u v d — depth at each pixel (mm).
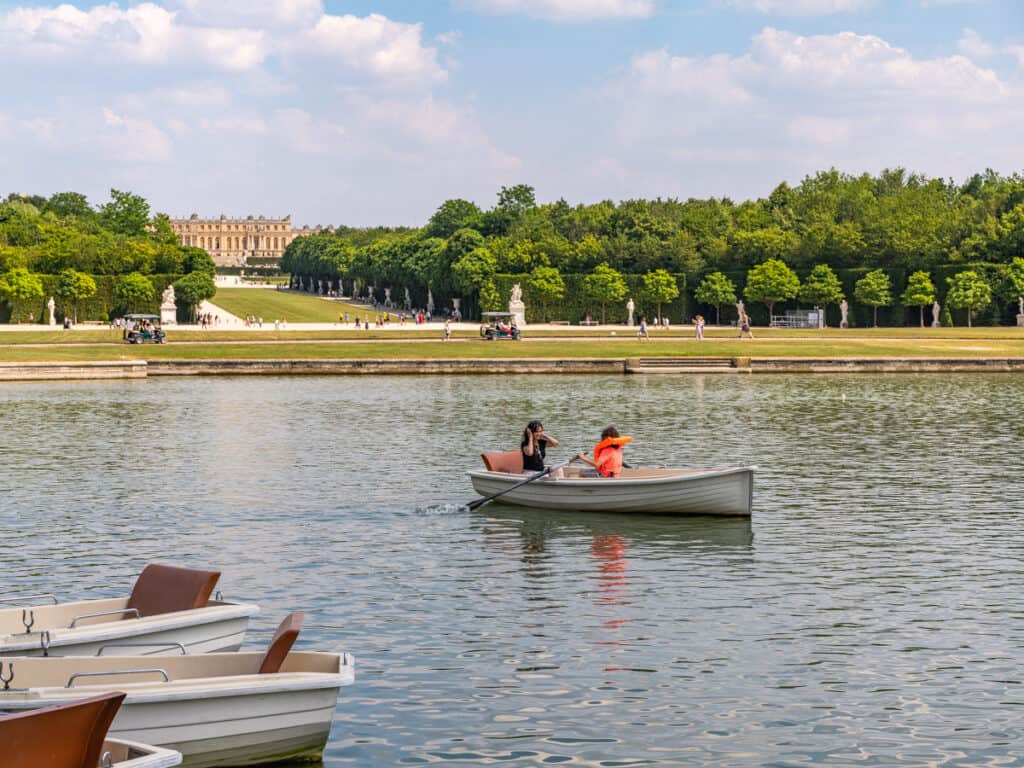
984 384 74375
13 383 77062
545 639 20109
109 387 73625
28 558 26234
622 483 30922
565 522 30328
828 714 16688
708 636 20266
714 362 88562
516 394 67625
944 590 23266
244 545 27578
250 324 141500
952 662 18875
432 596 22922
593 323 157250
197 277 156500
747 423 52312
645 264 161500
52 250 160125
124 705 13555
